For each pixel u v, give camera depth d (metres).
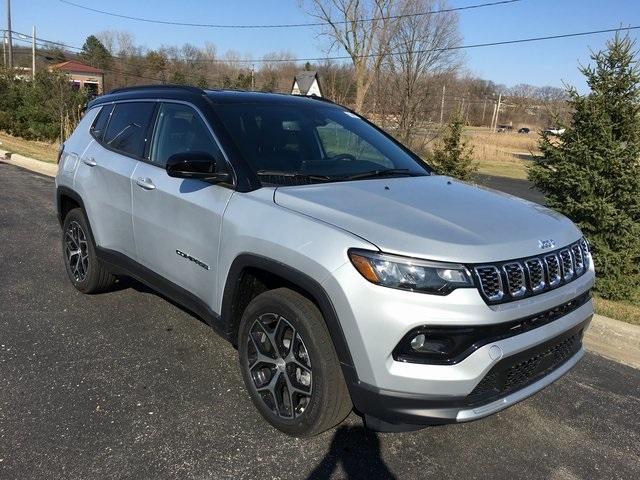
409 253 2.52
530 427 3.34
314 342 2.77
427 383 2.49
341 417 2.89
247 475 2.77
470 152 10.97
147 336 4.23
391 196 3.13
